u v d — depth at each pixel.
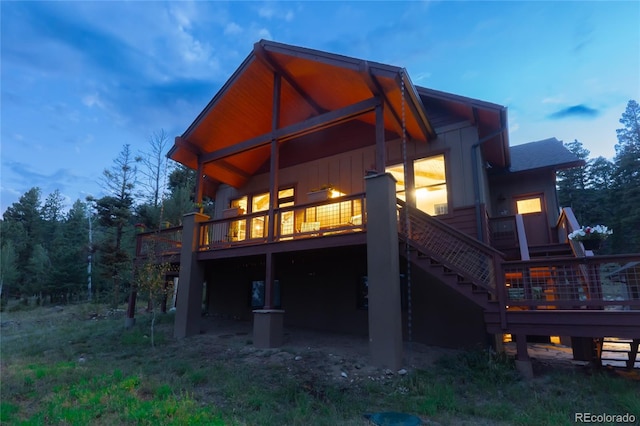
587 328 5.65
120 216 23.05
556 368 6.35
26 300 26.61
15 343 10.47
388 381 5.86
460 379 5.88
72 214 38.06
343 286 9.90
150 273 9.43
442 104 9.41
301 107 11.02
